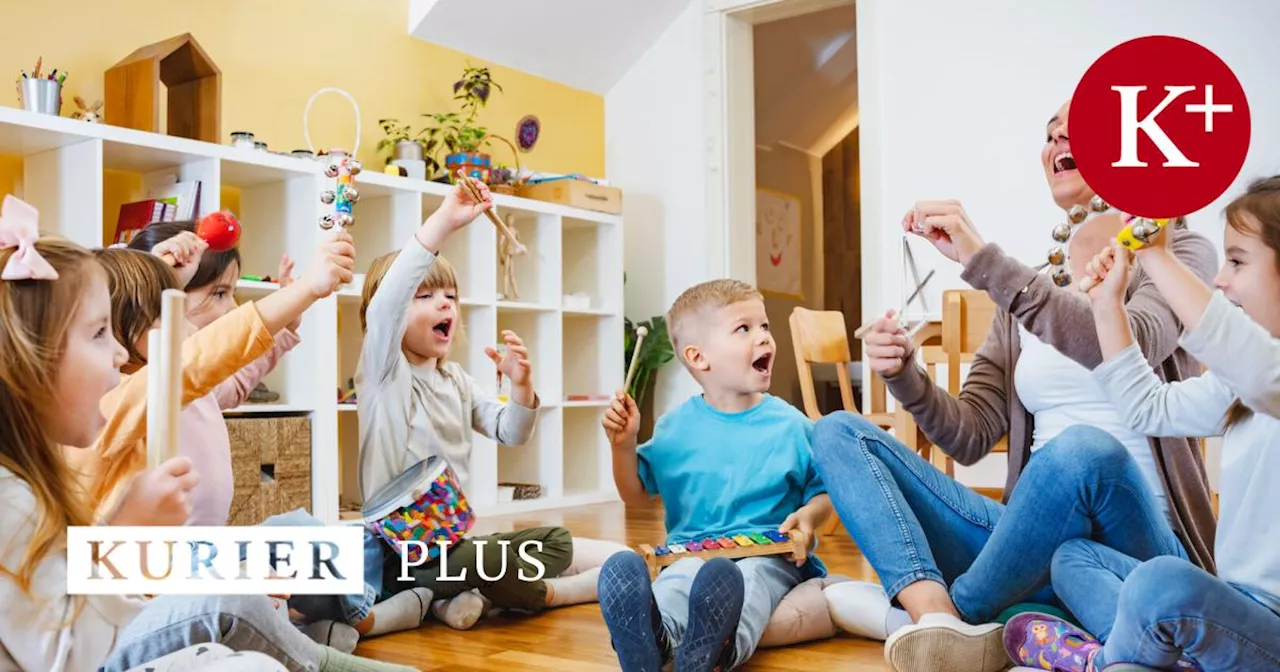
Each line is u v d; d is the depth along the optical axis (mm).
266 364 1979
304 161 3611
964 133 4547
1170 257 1260
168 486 919
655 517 4016
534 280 4695
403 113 4527
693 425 1947
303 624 1834
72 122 3004
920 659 1408
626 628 1425
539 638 1884
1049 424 1711
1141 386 1361
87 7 3420
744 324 1903
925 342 3600
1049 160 1935
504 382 4320
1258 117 3914
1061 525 1433
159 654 1204
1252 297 1252
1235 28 3990
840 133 6965
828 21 5871
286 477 3453
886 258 4688
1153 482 1607
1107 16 4262
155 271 1515
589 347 5012
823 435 1657
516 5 4730
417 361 2170
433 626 2004
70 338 957
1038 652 1341
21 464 934
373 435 2014
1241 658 1073
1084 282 1375
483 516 4113
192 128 3484
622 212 5188
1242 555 1218
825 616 1792
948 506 1674
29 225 938
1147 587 1102
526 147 5086
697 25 5285
